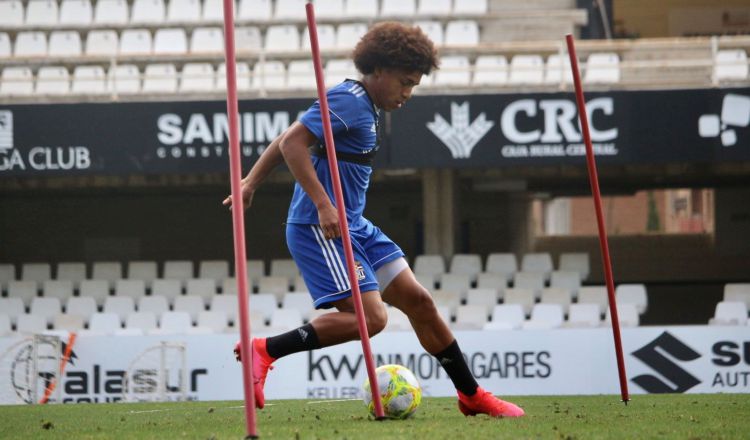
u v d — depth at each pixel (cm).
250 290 4150
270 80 4153
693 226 6644
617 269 5044
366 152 1182
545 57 4291
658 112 3462
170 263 4209
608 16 4997
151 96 3831
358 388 2664
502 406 1265
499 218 4878
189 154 3541
